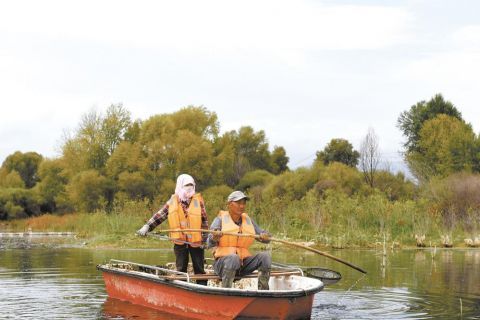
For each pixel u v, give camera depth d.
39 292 10.78
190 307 8.62
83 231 31.42
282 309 8.05
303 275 9.55
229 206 9.09
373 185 44.72
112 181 50.16
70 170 52.81
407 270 14.61
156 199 31.66
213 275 9.07
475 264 16.16
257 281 9.76
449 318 8.55
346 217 25.70
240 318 8.09
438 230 25.50
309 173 49.53
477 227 26.11
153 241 23.61
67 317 8.56
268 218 26.92
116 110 52.91
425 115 57.44
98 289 11.17
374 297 10.37
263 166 72.69
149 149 50.03
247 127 72.94
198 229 8.95
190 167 50.38
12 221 51.94
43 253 19.52
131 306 9.49
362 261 17.08
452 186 32.56
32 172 71.50
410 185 43.16
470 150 48.47
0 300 9.93
